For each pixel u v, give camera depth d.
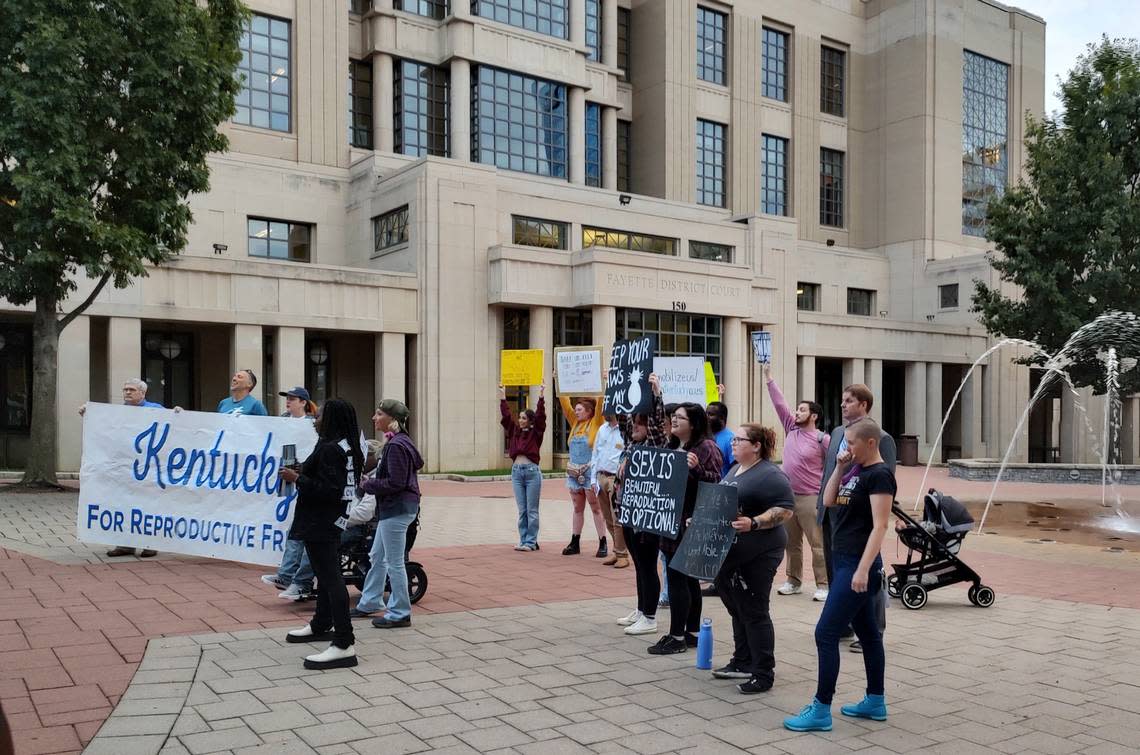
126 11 15.62
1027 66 48.53
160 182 16.92
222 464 9.42
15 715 5.13
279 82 28.23
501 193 27.06
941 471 30.62
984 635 7.63
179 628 7.17
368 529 8.43
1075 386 30.34
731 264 29.59
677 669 6.41
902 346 37.81
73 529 12.11
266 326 23.33
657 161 38.50
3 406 22.84
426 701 5.54
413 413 25.53
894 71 44.84
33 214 15.22
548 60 32.66
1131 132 28.92
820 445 8.86
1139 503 19.78
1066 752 4.96
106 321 22.12
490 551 11.57
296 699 5.51
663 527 6.75
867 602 5.37
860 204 45.97
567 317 27.25
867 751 4.91
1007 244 30.03
